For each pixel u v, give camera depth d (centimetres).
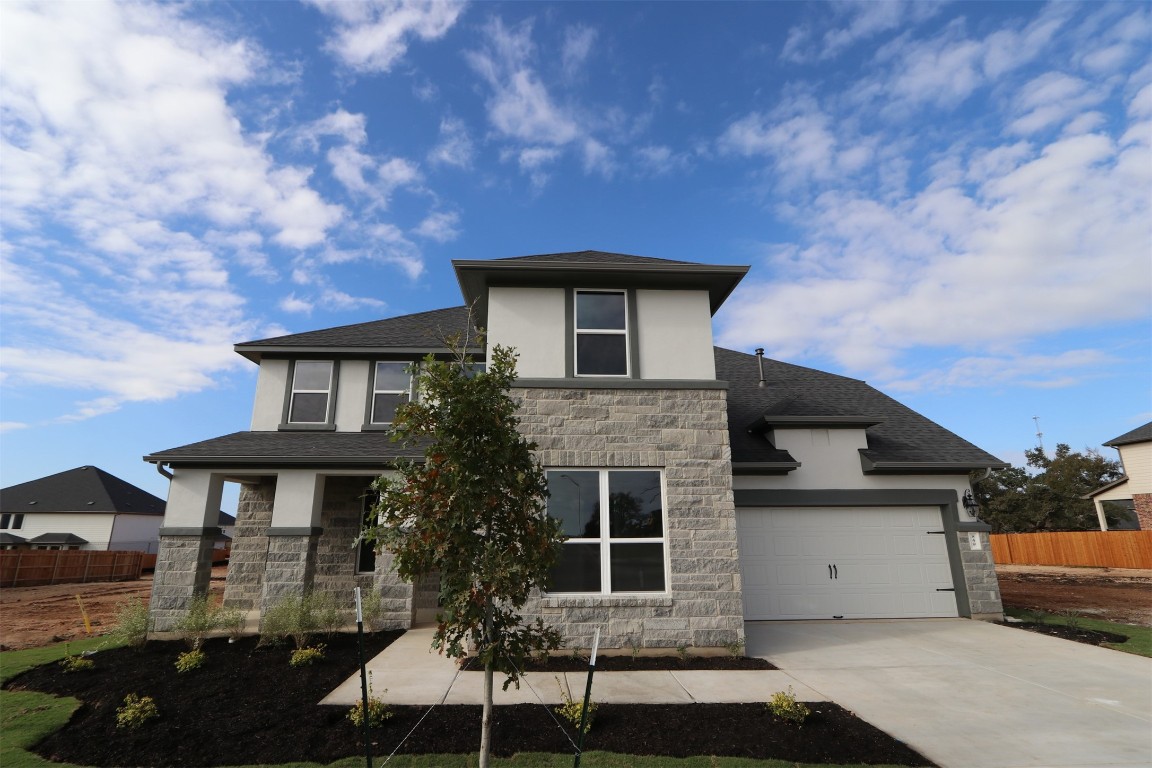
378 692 692
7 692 727
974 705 657
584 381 952
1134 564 2527
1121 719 612
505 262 959
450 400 441
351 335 1475
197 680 759
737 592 891
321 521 1257
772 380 1631
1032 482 3834
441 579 431
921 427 1434
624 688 707
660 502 928
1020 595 1683
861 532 1242
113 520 3816
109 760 512
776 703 607
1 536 3588
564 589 880
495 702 651
